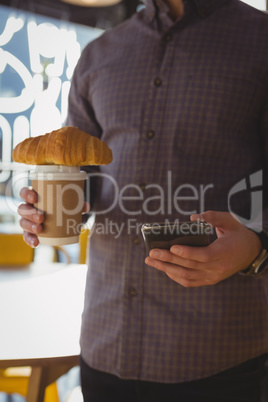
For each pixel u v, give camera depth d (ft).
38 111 16.05
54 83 16.16
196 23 3.64
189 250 2.66
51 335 4.33
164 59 3.65
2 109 15.66
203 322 3.35
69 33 16.46
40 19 16.31
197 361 3.35
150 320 3.42
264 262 3.05
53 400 6.33
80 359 3.84
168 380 3.37
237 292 3.38
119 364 3.48
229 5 3.69
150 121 3.61
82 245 8.14
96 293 3.72
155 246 2.77
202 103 3.49
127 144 3.71
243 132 3.60
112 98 3.82
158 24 3.77
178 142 3.52
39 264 7.42
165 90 3.59
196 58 3.56
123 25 4.11
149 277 3.44
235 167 3.54
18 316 4.86
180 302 3.38
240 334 3.41
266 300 3.61
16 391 6.23
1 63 15.43
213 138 3.49
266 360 3.68
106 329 3.59
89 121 4.27
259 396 3.59
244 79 3.48
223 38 3.58
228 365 3.38
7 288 5.93
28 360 3.80
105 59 4.01
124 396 3.52
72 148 3.16
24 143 3.32
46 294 5.66
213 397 3.39
